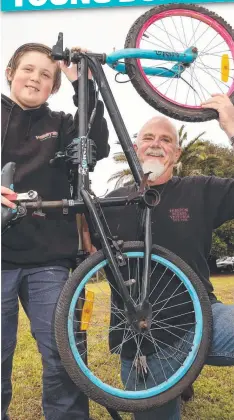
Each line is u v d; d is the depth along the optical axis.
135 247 1.71
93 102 1.92
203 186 2.16
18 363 2.98
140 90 1.92
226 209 2.13
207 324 1.73
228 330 1.96
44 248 2.02
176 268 1.74
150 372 1.93
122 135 1.76
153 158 2.18
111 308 2.02
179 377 1.70
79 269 1.64
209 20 2.04
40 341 1.94
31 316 2.00
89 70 1.91
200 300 1.73
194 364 1.71
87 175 1.71
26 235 2.01
